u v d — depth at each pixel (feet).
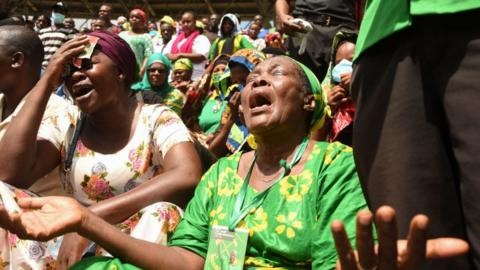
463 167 4.91
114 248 7.36
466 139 4.87
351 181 7.57
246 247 7.63
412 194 5.17
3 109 11.75
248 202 8.00
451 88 4.97
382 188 5.39
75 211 6.93
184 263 7.92
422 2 5.08
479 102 4.84
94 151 10.21
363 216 4.31
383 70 5.50
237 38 24.93
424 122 5.18
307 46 14.70
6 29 11.46
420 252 4.29
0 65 11.35
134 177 10.03
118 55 10.16
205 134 17.74
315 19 14.71
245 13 67.31
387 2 5.48
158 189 9.21
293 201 7.69
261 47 31.22
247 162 8.57
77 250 8.67
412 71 5.23
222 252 7.74
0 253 9.20
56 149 10.52
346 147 8.09
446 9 4.95
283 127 8.21
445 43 5.03
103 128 10.28
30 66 11.64
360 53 5.75
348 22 14.67
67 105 10.98
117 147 10.22
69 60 10.05
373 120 5.50
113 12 70.69
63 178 10.46
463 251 4.32
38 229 6.64
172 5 69.00
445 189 5.17
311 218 7.53
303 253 7.44
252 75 8.63
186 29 31.89
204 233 8.29
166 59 20.93
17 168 9.76
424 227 4.17
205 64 28.43
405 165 5.20
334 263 7.13
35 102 9.99
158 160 10.14
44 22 34.94
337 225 4.38
